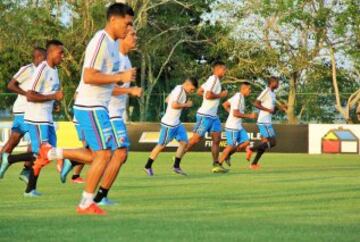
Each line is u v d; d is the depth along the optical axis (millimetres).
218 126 38344
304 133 62594
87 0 83562
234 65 86562
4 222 16938
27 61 85312
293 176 34969
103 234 15094
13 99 69750
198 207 20516
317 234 15234
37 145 26312
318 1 78438
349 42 78500
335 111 72312
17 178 32656
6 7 84875
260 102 41781
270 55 81188
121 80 18688
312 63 80188
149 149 63219
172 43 91500
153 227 16156
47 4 84625
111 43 19062
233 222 17125
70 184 29234
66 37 83062
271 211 19594
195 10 91688
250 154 41719
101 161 18938
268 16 80625
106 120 19172
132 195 24344
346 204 21625
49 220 17328
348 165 45344
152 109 74812
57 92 25609
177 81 92000
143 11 85750
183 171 38312
